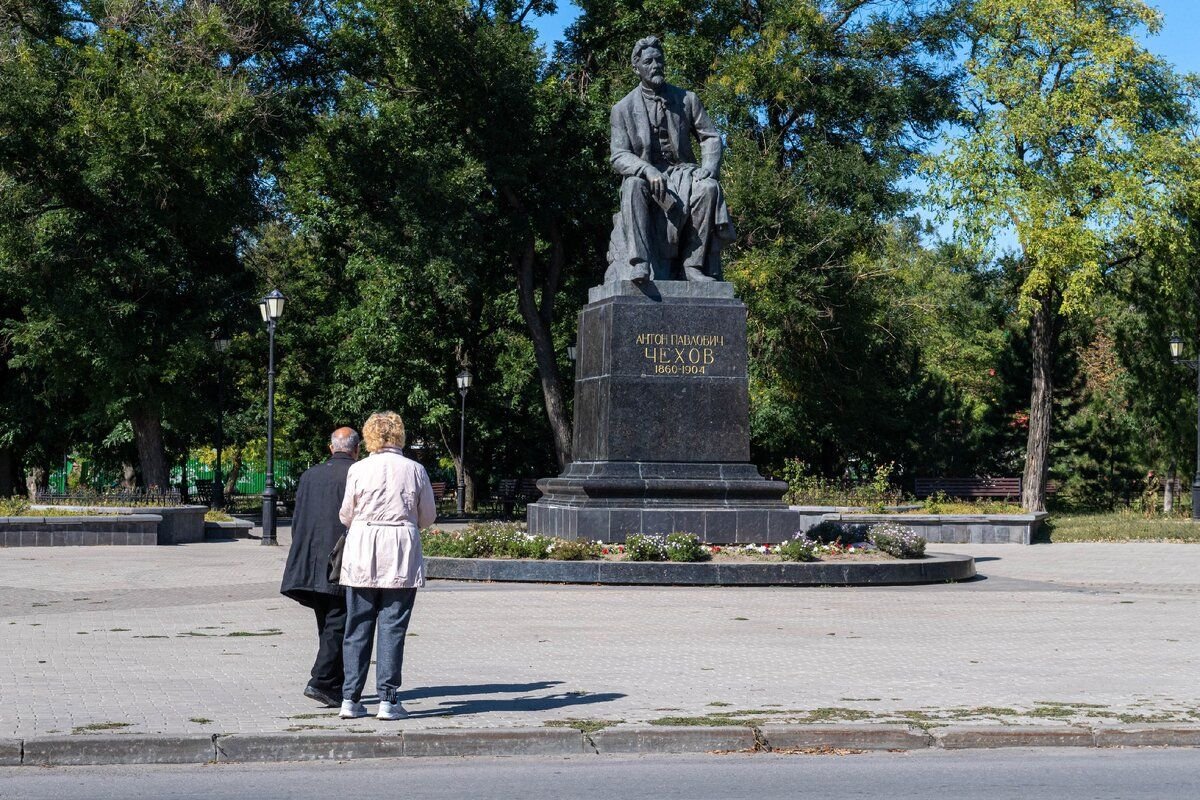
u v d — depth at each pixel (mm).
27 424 40000
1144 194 35125
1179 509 38906
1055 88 37312
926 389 49219
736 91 38719
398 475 8641
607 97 39781
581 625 13375
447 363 45406
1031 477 39406
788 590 17000
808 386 40781
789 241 38438
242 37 34562
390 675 8555
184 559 22531
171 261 34250
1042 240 35531
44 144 32969
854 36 41594
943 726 8438
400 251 38031
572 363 45938
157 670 10453
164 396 34781
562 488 19766
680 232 20188
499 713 8797
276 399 49875
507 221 39781
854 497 32875
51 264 33062
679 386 19375
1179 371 40594
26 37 35375
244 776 7496
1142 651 11875
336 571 8648
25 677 10062
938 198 37719
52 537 26062
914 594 16797
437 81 38688
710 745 8211
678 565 17250
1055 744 8383
